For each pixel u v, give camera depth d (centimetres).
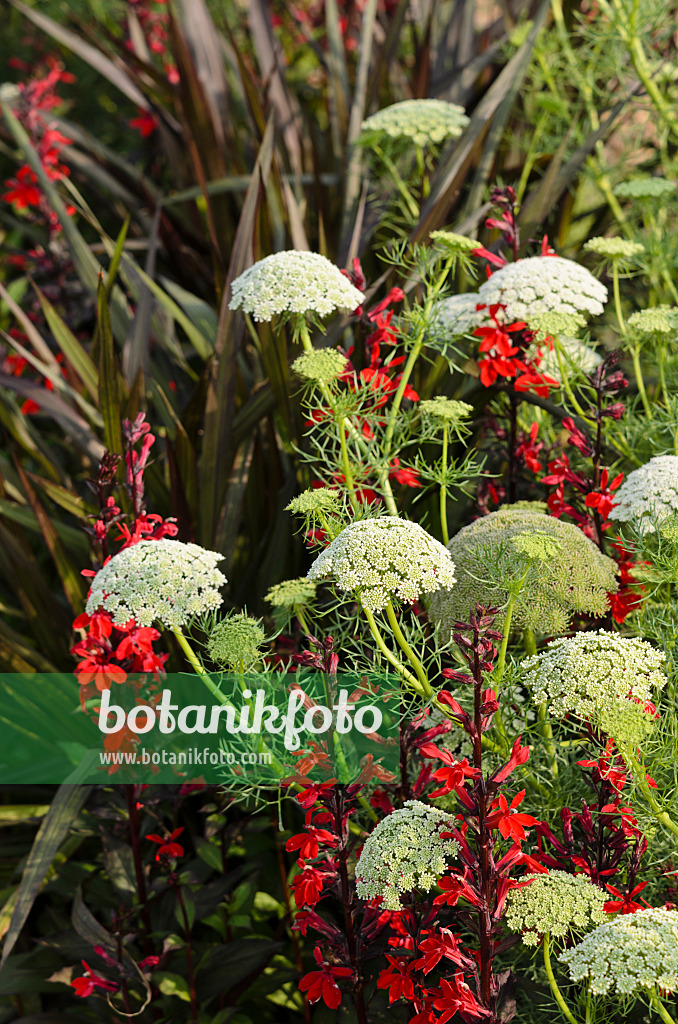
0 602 277
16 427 256
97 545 206
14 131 316
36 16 365
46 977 185
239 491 221
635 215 273
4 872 216
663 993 118
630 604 159
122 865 183
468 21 388
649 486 152
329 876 130
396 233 306
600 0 254
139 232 351
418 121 235
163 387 260
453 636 115
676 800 130
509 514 155
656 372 231
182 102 335
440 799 150
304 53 486
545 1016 141
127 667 171
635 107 292
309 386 172
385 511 176
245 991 174
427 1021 122
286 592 143
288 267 157
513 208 192
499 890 114
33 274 329
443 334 182
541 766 149
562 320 164
